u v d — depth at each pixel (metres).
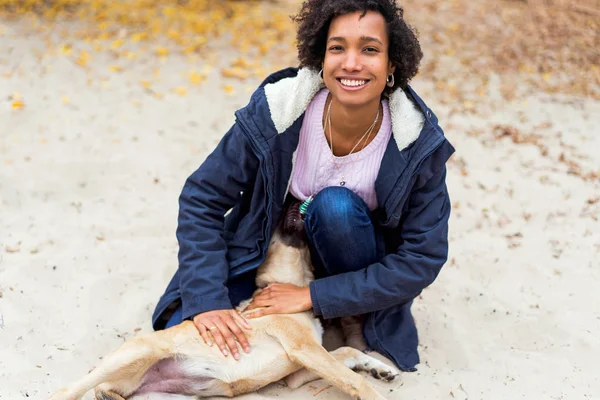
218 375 2.90
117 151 5.36
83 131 5.61
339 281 2.99
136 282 3.85
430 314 3.67
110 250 4.14
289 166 2.93
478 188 5.07
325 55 2.82
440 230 2.97
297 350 2.89
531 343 3.47
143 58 7.24
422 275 2.97
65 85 6.39
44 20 7.95
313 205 3.06
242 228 3.11
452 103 6.57
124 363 2.79
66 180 4.89
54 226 4.34
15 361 3.11
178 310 3.11
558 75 7.36
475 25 8.66
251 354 2.91
